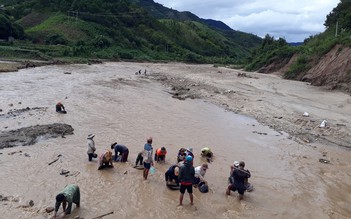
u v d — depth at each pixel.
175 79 47.69
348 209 11.47
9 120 19.94
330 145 18.72
